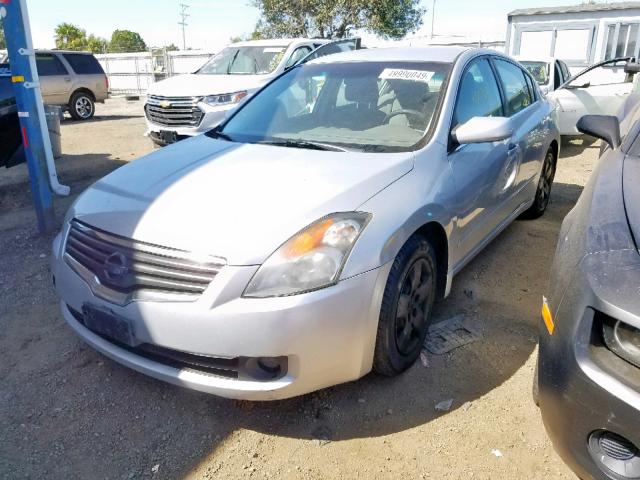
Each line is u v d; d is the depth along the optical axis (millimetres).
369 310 2340
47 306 3604
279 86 3873
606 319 1750
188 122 7883
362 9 24406
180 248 2250
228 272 2162
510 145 3822
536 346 3064
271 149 3057
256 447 2367
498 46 19266
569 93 8719
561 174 7223
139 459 2316
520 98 4484
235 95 7801
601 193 2404
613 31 15023
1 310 3555
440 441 2377
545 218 5309
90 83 14547
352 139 3156
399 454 2311
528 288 3797
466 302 3580
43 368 2932
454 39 19938
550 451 2312
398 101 3340
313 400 2635
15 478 2217
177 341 2215
